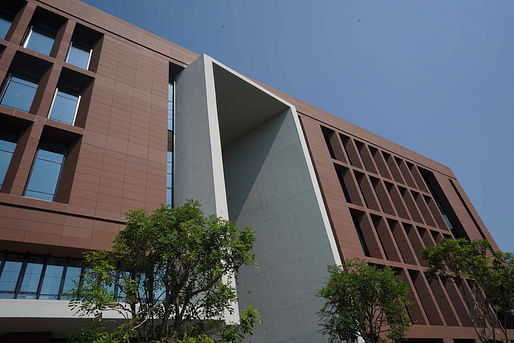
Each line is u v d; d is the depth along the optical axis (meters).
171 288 10.23
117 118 19.84
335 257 22.38
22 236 13.89
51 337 14.04
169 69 26.16
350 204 29.50
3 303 11.73
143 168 19.09
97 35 23.12
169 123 23.83
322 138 33.53
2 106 16.42
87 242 15.29
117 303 9.27
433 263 21.03
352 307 15.59
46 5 21.45
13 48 18.42
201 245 10.08
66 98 20.12
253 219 28.53
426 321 26.70
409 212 37.41
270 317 23.88
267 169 29.61
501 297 19.30
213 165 19.70
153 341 9.09
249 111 30.80
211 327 10.98
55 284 14.45
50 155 17.78
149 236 9.89
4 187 15.37
